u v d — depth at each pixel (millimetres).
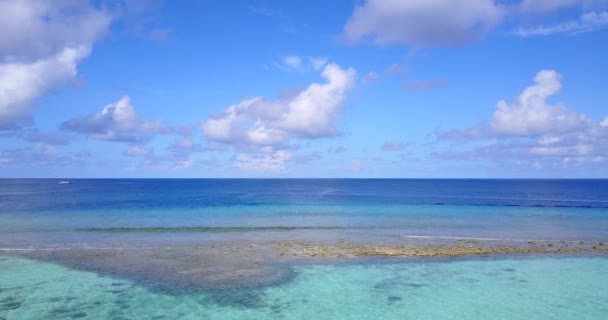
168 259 23828
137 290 18359
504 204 67750
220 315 15609
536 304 17047
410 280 20234
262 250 26250
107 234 32594
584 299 17594
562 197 93375
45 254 24969
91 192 109938
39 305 16453
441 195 103000
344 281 20000
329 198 86938
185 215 47156
